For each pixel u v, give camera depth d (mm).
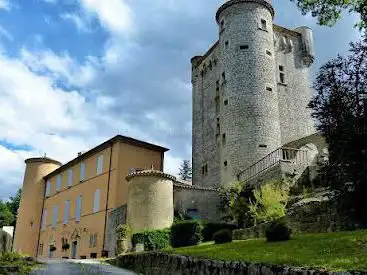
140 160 39781
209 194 34656
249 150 36719
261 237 21875
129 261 21922
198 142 45812
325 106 19281
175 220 31250
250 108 37938
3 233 17688
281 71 42656
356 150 17625
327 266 10258
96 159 41594
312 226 19328
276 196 26469
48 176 52156
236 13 41562
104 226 36781
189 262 15477
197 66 49500
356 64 19312
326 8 18422
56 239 45594
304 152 31188
